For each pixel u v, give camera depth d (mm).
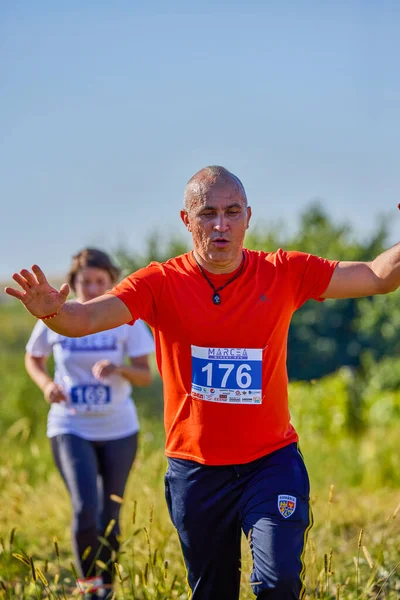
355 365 47438
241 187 7566
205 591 8039
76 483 10398
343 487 18812
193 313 7488
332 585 9781
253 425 7512
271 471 7500
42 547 12422
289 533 7117
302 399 28406
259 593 7023
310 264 7707
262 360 7512
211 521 7727
